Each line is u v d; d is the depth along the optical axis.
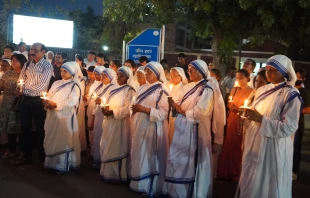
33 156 6.88
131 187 5.27
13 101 6.46
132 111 5.18
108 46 22.33
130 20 12.18
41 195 5.06
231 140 6.06
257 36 9.68
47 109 5.88
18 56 6.53
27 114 6.14
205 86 4.81
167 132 5.37
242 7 8.82
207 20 10.46
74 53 18.61
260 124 4.25
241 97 5.99
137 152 5.16
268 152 4.13
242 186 4.34
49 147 5.86
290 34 9.65
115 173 5.64
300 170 7.13
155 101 5.15
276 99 4.13
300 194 5.74
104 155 5.65
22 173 5.91
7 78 6.50
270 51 20.61
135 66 7.58
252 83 6.74
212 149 5.04
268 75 4.20
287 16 8.97
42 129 6.24
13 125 6.38
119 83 5.74
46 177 5.79
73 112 6.00
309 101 6.09
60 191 5.25
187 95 4.92
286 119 3.97
